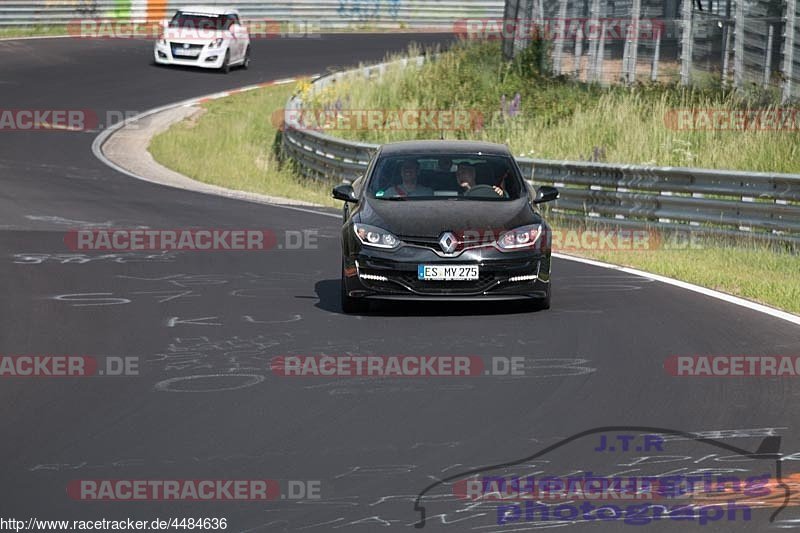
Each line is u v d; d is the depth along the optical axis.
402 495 22.17
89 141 108.69
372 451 24.94
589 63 111.31
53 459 24.38
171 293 44.72
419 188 43.09
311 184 93.25
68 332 37.47
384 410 28.25
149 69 145.12
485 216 40.97
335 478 23.17
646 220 64.31
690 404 28.62
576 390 30.02
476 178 43.44
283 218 69.38
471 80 119.06
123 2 170.50
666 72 106.19
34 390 30.14
